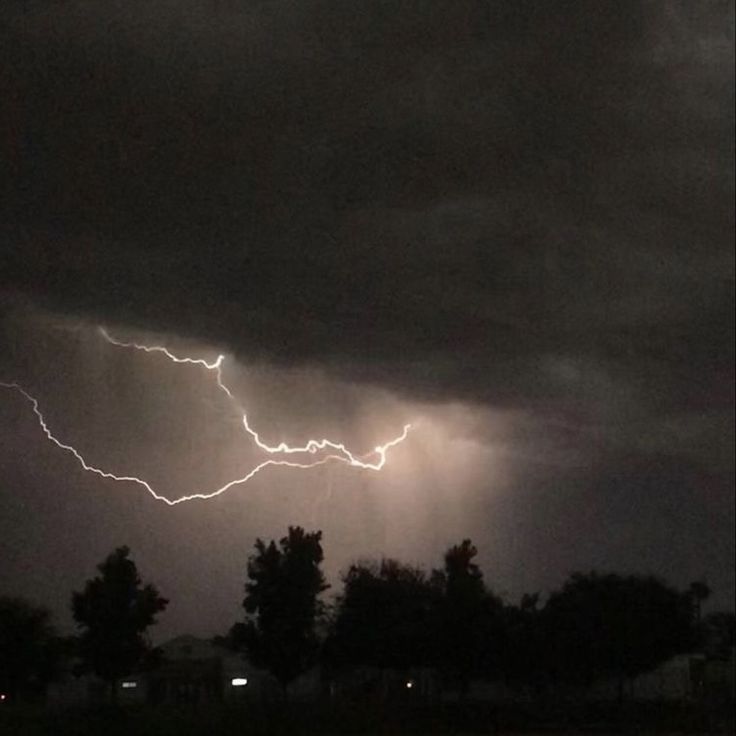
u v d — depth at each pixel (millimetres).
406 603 55281
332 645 54188
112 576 43531
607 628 58250
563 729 46938
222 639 49875
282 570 50469
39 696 41344
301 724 42531
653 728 48062
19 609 41219
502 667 56500
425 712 47125
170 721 39375
